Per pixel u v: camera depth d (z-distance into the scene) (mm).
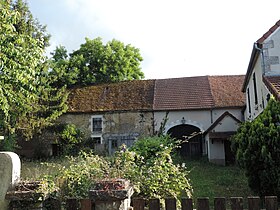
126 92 24641
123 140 22469
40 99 18906
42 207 3057
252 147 8102
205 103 22375
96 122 23172
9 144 17578
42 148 22188
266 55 12938
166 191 4262
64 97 19984
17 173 3244
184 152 22172
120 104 23422
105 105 23484
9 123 16641
